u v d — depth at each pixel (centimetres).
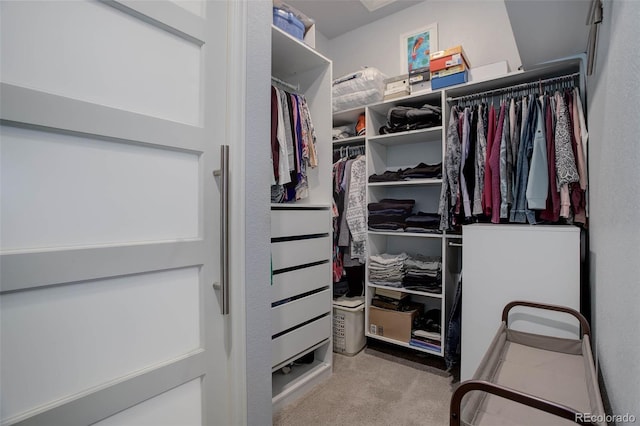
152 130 101
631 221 70
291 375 194
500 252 159
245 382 124
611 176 95
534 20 132
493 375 113
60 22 84
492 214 189
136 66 99
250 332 128
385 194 276
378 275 242
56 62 83
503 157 184
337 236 258
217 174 117
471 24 248
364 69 257
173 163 108
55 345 82
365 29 305
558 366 120
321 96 219
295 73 229
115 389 91
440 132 228
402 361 229
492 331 161
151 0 101
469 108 211
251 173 128
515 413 90
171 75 107
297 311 187
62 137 85
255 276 130
